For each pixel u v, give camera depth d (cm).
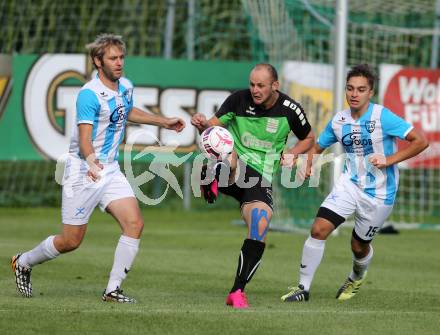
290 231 4803
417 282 3098
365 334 2092
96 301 2492
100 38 2448
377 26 5625
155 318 2203
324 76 4934
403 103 5225
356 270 2695
